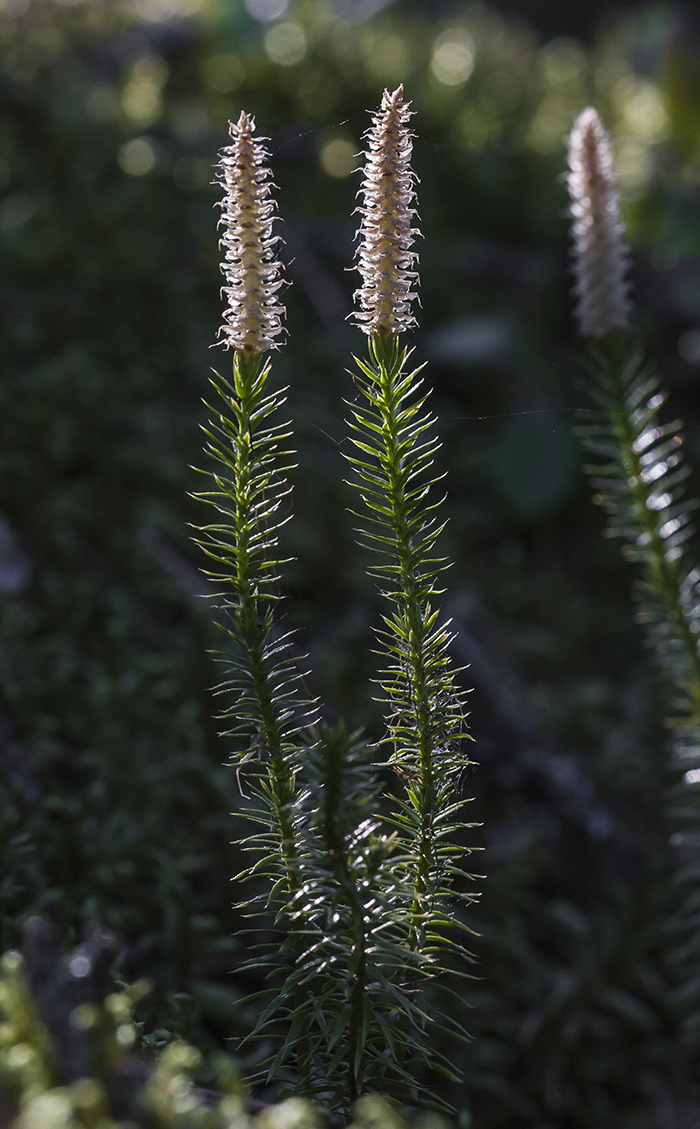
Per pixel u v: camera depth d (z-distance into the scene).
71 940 0.41
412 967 0.37
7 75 1.18
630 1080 0.54
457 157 1.20
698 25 1.58
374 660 0.69
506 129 1.33
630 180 1.22
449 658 0.38
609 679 0.85
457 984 0.51
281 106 1.21
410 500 0.37
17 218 1.04
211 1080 0.42
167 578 0.74
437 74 1.39
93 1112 0.32
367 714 0.63
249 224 0.36
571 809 0.65
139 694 0.62
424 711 0.38
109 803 0.55
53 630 0.69
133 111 1.19
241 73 1.24
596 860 0.64
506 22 2.05
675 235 1.16
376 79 1.24
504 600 0.86
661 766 0.71
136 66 1.29
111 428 0.86
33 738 0.56
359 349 0.98
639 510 0.47
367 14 1.66
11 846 0.44
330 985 0.37
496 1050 0.51
